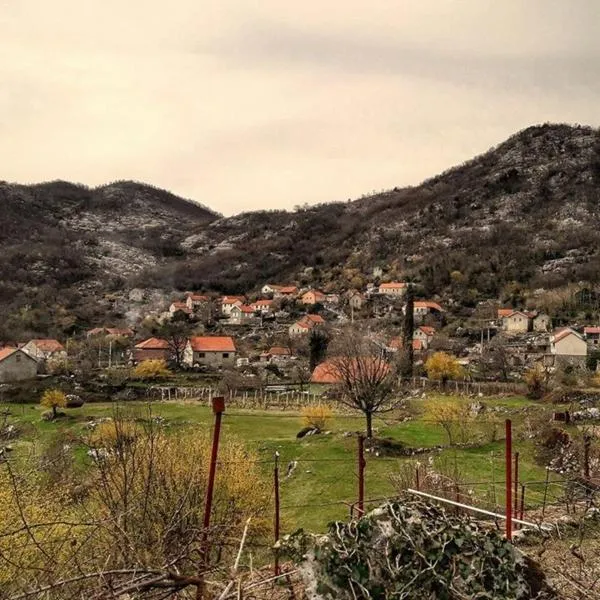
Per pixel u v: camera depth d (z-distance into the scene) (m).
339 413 44.88
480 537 5.28
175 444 13.60
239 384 65.69
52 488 12.37
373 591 4.68
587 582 6.27
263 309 132.62
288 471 28.03
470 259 144.12
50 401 48.59
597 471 16.02
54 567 6.42
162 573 5.02
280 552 5.51
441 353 64.69
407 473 16.48
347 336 52.81
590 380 56.66
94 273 179.12
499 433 32.12
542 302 111.31
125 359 92.31
